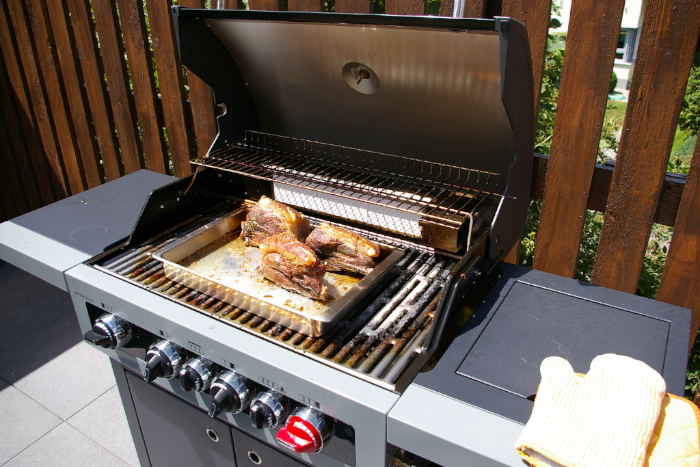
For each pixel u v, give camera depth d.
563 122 1.90
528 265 3.59
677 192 1.80
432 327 1.23
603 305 1.43
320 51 1.62
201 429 1.63
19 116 3.72
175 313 1.38
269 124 2.07
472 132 1.59
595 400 1.02
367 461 1.18
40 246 1.77
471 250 1.34
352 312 1.41
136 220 1.90
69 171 3.77
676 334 1.31
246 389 1.32
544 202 2.08
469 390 1.12
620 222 1.92
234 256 1.74
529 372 1.18
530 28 1.84
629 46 9.77
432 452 1.04
